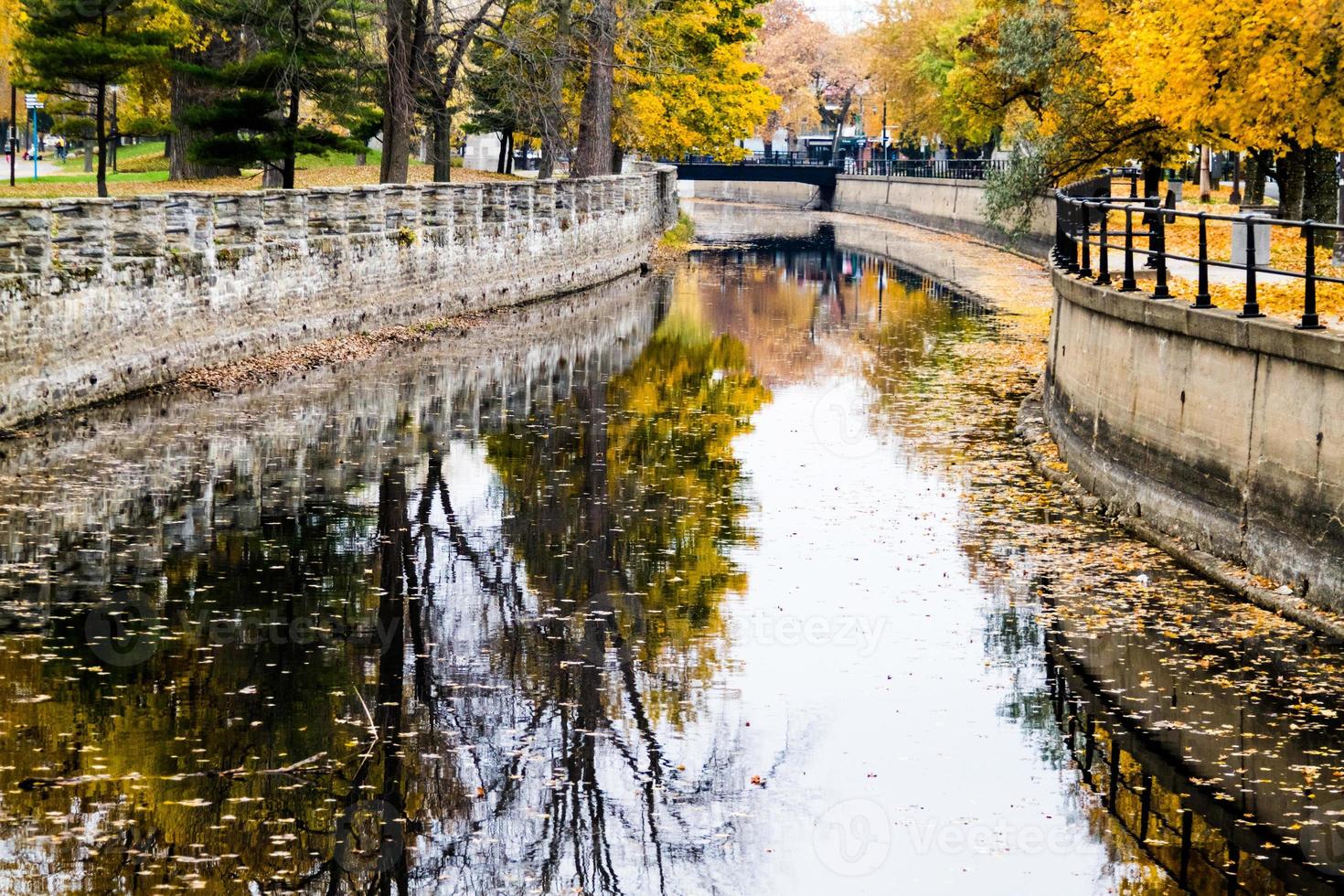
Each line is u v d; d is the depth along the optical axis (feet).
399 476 65.57
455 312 126.11
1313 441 46.24
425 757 37.22
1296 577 47.32
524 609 48.65
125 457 66.90
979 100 155.63
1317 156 104.47
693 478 66.95
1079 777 36.86
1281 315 66.44
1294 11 70.64
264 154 129.90
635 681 42.65
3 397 70.33
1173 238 123.03
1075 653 44.93
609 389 90.43
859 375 96.78
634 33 172.14
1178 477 55.26
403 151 136.05
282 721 39.06
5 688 40.60
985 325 124.06
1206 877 32.37
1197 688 42.27
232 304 92.68
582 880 31.60
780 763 37.45
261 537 55.52
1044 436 74.84
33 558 51.96
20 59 137.69
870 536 57.77
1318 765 37.63
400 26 134.21
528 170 303.89
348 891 30.68
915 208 295.89
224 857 31.89
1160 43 77.05
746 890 31.42
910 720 40.16
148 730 38.17
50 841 32.22
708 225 291.17
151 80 174.29
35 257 72.38
